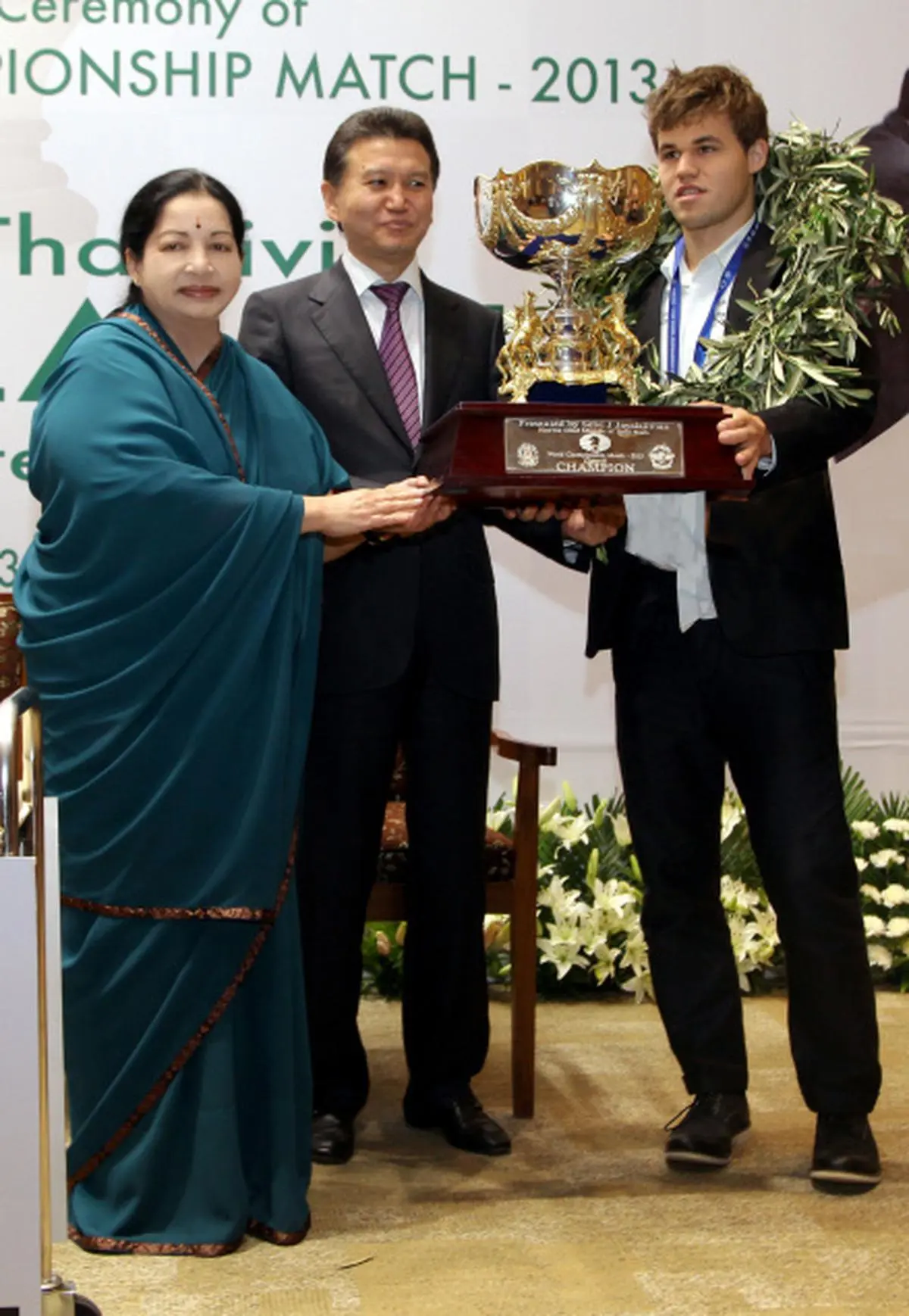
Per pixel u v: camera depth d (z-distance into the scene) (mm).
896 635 4609
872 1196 2727
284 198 4363
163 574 2482
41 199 4309
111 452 2475
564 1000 4254
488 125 4406
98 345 2572
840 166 2707
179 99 4324
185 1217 2510
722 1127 2857
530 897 3197
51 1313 1606
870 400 2723
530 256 2691
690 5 4438
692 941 2918
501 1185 2805
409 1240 2535
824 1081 2750
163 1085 2510
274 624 2518
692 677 2822
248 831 2479
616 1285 2342
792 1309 2252
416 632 2945
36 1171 1524
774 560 2754
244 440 2652
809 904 2750
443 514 2689
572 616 4547
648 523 2756
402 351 3031
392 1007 4176
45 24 4281
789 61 4465
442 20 4379
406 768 3039
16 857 1507
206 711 2490
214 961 2508
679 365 2797
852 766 4625
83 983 2549
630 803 2926
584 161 4441
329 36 4352
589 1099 3342
